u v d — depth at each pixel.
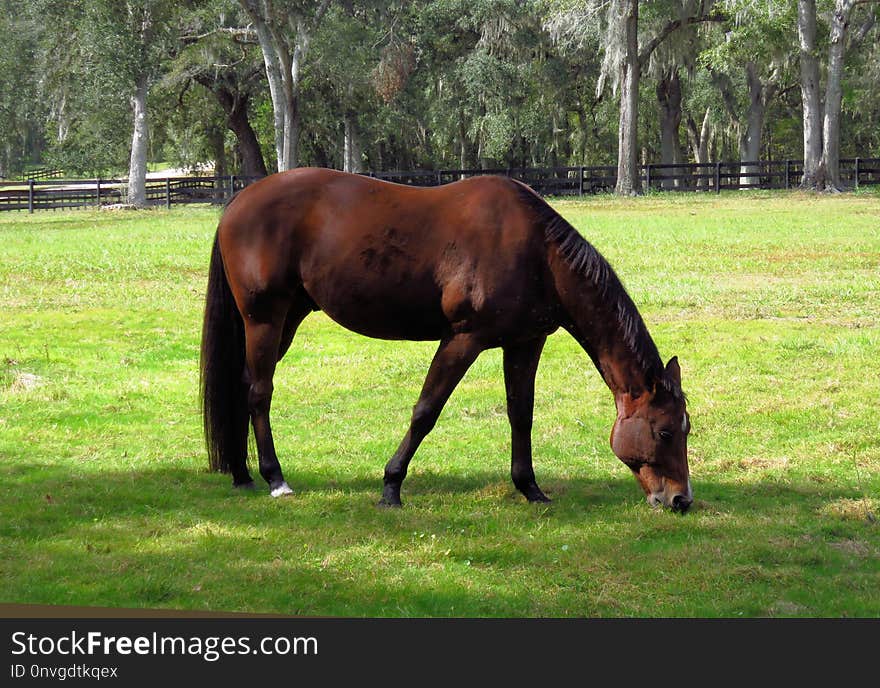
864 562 5.12
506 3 40.69
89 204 40.50
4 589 4.74
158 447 7.47
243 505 6.09
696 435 7.68
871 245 18.66
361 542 5.37
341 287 5.96
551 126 45.19
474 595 4.68
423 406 5.87
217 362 6.45
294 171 6.27
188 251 19.44
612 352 5.73
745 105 43.59
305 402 8.88
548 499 6.16
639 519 5.73
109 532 5.53
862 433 7.55
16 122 59.16
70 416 8.30
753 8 32.72
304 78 40.22
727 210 28.69
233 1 37.00
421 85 44.03
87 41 35.59
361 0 40.38
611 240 20.44
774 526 5.62
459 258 5.72
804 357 10.19
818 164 36.44
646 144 55.00
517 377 6.06
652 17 37.50
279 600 4.62
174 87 41.25
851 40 40.06
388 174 40.62
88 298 14.10
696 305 13.21
